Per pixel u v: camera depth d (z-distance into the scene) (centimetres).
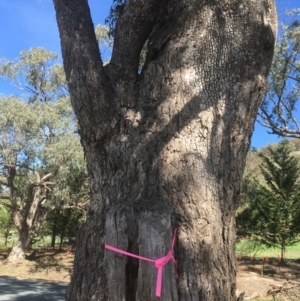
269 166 1641
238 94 270
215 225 250
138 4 284
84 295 251
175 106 265
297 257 1941
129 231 229
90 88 268
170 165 255
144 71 286
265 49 284
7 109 1830
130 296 225
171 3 287
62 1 284
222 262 250
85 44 273
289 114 1697
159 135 262
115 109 271
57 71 2327
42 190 2197
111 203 261
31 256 2269
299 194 1614
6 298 830
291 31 1614
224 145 262
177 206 247
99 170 272
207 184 252
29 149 1877
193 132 259
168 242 222
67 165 1853
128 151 264
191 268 237
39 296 859
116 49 288
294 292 879
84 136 278
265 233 1634
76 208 2106
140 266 218
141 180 257
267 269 1577
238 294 279
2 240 3219
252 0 279
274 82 1667
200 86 267
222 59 271
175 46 276
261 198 1636
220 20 275
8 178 2119
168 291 217
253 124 282
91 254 259
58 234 2622
